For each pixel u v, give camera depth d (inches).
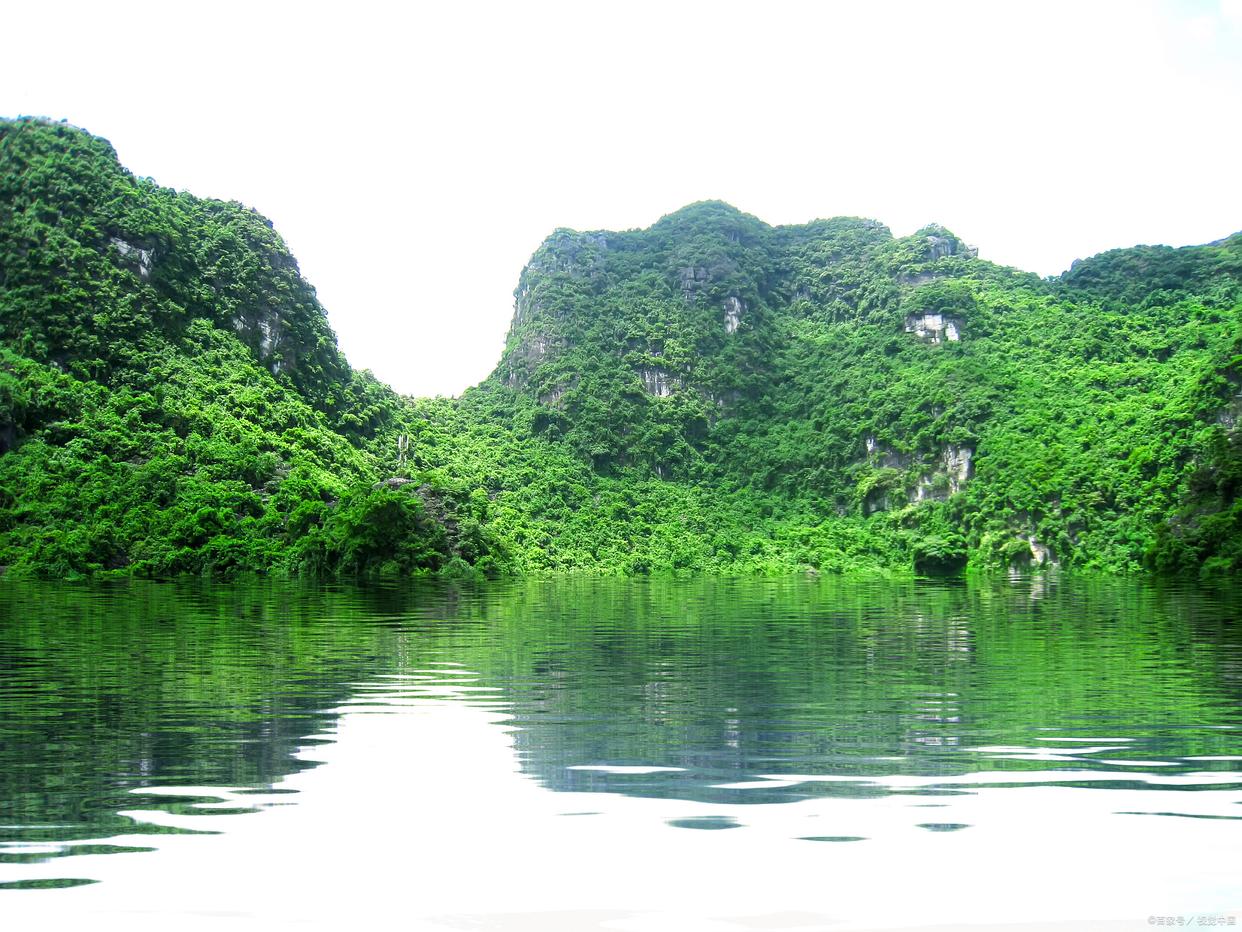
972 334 7682.1
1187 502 3848.4
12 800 390.9
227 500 3634.4
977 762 458.9
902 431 6825.8
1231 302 7332.7
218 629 1160.2
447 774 435.2
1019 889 298.8
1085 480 5561.0
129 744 494.9
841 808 380.5
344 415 5536.4
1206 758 466.3
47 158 4955.7
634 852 330.6
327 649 949.2
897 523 6378.0
